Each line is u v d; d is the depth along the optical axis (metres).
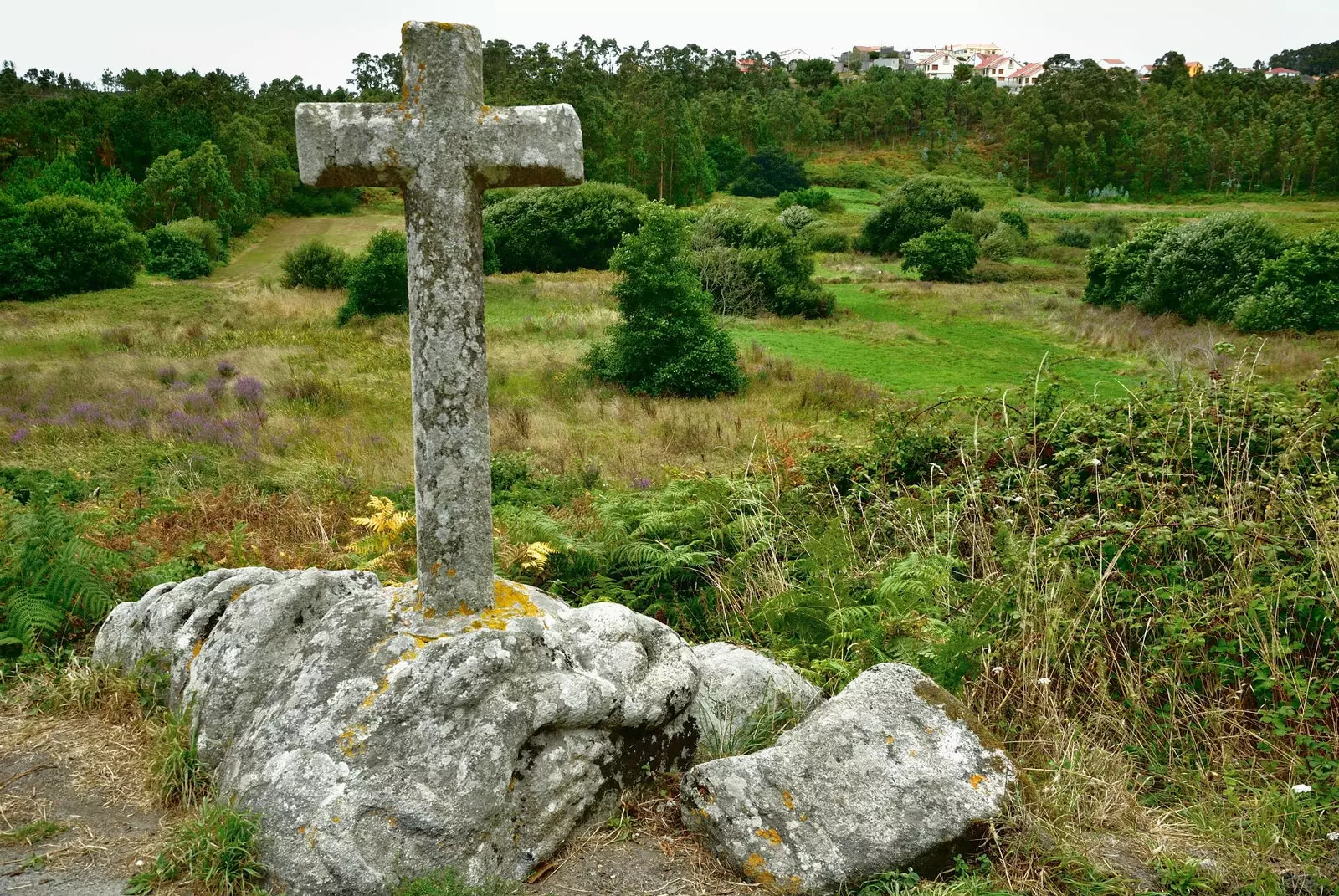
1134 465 5.68
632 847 3.38
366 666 3.36
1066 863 3.17
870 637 4.84
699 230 33.69
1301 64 188.50
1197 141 95.19
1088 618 4.83
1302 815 3.46
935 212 55.88
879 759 3.40
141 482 10.02
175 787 3.45
